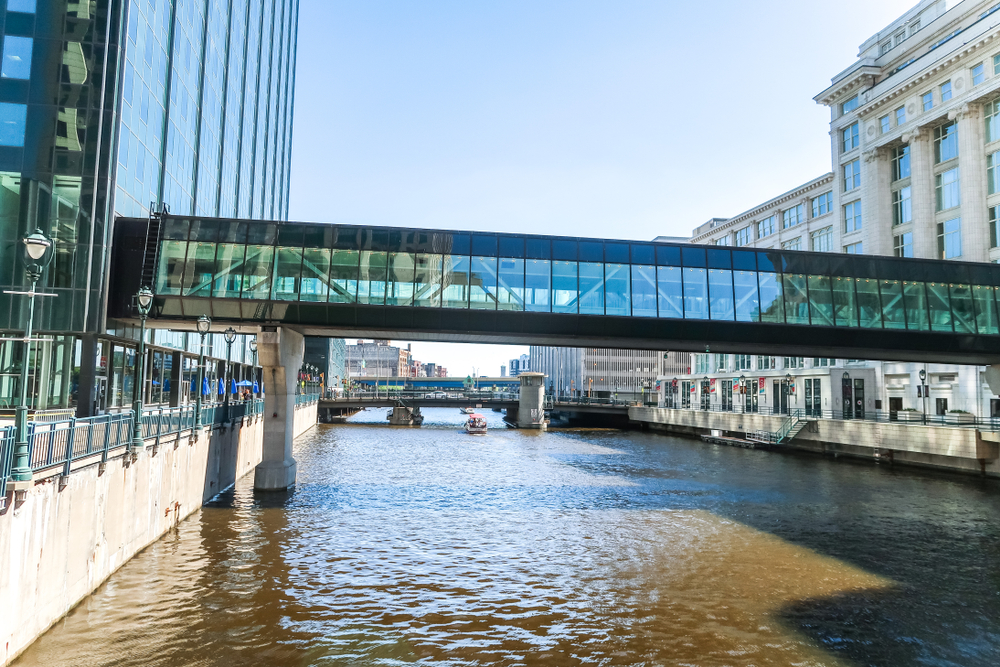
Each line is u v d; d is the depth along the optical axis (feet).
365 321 99.35
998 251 147.95
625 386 499.92
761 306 108.58
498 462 151.84
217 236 95.66
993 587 57.47
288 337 101.91
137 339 100.73
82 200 86.28
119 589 51.57
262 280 96.17
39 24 87.45
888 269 114.01
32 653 39.40
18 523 37.63
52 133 86.22
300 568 59.88
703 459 160.04
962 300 115.14
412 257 100.94
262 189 200.44
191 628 44.93
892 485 116.57
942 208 164.14
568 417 344.28
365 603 51.34
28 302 83.66
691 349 118.52
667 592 55.42
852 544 72.69
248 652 41.60
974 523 84.23
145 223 93.30
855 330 110.22
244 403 114.32
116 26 89.92
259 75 193.88
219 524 75.82
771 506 95.86
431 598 52.95
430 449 181.27
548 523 82.79
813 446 173.88
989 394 145.79
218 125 148.46
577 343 113.39
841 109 202.80
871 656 42.78
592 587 56.54
